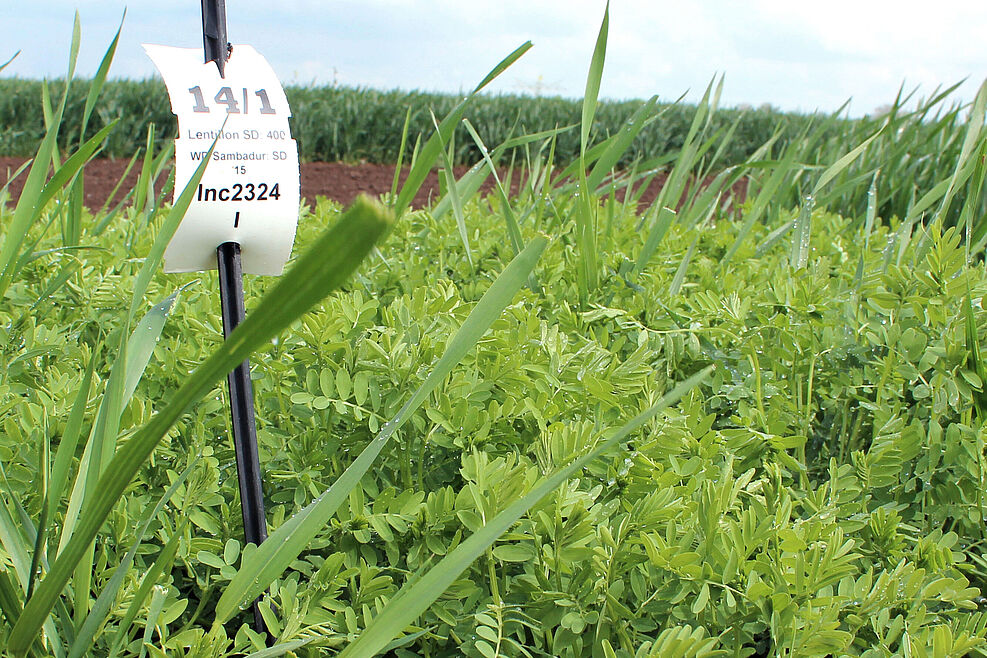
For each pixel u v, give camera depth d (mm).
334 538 1213
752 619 1065
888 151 4863
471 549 818
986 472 1457
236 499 1280
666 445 1330
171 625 1244
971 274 1692
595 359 1487
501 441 1404
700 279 2338
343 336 1507
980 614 1202
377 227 402
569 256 2377
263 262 1227
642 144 17078
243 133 1167
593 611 1076
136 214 2492
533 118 18031
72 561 757
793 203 4625
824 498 1329
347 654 831
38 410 1243
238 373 1088
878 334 1722
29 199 1256
